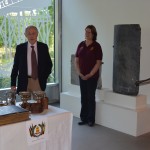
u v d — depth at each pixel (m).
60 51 5.79
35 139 1.87
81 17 5.29
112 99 4.18
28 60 3.09
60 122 2.00
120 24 4.20
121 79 4.04
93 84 4.03
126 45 3.88
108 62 4.84
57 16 5.70
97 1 4.96
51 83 5.86
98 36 4.99
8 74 5.18
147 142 3.56
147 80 3.98
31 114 1.97
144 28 4.27
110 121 4.11
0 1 4.91
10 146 1.76
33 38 3.05
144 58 4.30
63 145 2.04
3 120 1.71
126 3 4.48
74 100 4.73
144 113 3.83
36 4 5.41
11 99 2.15
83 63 4.03
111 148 3.35
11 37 5.13
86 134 3.84
